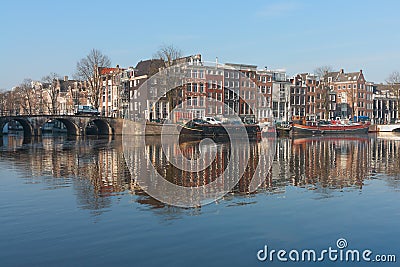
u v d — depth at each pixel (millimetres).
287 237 11086
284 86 92000
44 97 104438
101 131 71562
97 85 75125
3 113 76000
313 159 30797
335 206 14406
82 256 9688
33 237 10977
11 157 30875
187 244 10477
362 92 114750
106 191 16984
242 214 13234
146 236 11039
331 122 85438
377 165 26688
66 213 13352
